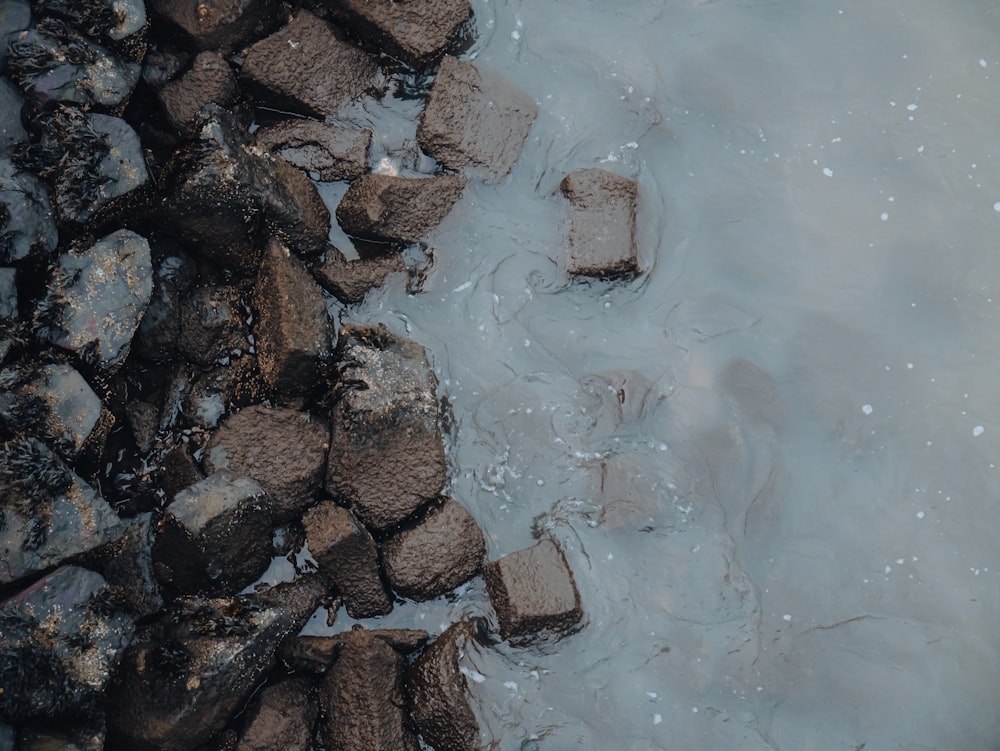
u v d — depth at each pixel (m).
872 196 7.62
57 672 6.26
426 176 7.45
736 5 7.93
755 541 7.06
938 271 7.50
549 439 7.11
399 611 6.77
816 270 7.49
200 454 6.82
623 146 7.61
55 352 6.53
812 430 7.23
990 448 7.23
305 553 6.79
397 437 6.81
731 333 7.36
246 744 6.39
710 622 6.91
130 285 6.68
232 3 7.21
